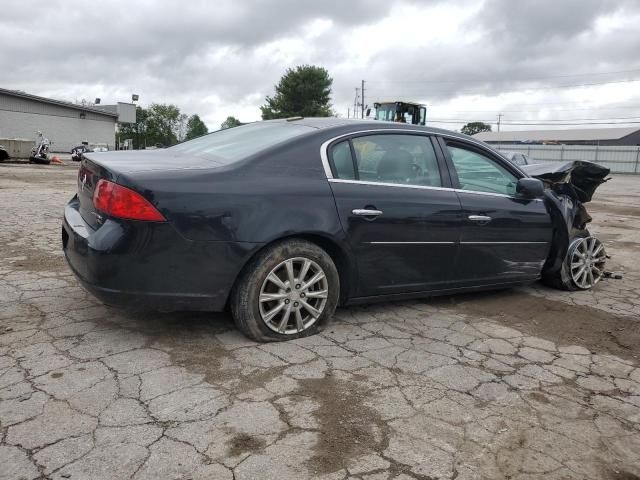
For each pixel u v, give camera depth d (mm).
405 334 3650
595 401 2840
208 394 2652
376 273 3652
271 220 3148
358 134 3678
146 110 74250
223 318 3676
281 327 3340
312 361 3105
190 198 2965
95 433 2266
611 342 3756
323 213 3328
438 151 4043
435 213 3824
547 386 2984
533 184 4289
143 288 2945
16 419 2340
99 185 3031
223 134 4230
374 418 2521
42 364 2875
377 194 3580
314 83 63281
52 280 4410
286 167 3336
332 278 3455
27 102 35500
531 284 5320
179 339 3301
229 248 3053
